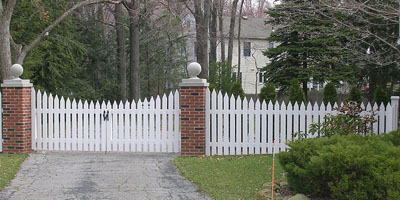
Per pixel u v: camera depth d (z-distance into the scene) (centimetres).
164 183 747
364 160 521
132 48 2572
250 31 3553
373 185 512
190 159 945
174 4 2255
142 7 2505
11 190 700
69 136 1045
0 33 1376
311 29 1614
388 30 1466
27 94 1038
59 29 2305
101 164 905
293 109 1023
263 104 996
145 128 1028
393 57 1432
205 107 998
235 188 695
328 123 836
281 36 1833
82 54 2473
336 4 1066
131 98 2591
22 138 1023
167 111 1021
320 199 602
